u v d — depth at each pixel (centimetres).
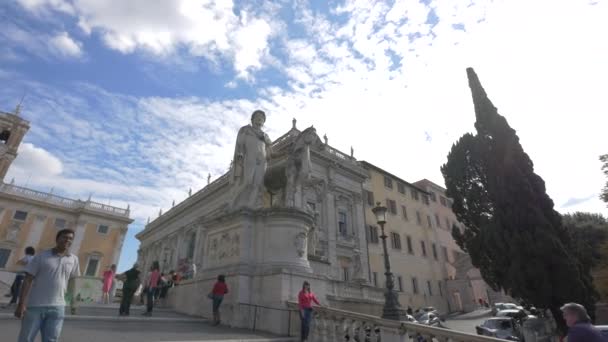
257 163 1217
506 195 1627
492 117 1859
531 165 1686
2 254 4491
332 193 3241
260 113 1299
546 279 1395
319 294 998
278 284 920
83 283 1204
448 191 2222
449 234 4875
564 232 1561
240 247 1036
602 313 1788
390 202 4075
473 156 2073
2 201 4678
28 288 390
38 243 4788
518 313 2211
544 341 1455
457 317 3509
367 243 3416
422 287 3897
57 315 394
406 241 4016
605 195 1842
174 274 1498
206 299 1031
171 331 725
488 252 1845
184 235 4512
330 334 790
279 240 1039
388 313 827
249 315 918
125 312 922
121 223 5453
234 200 1187
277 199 1262
